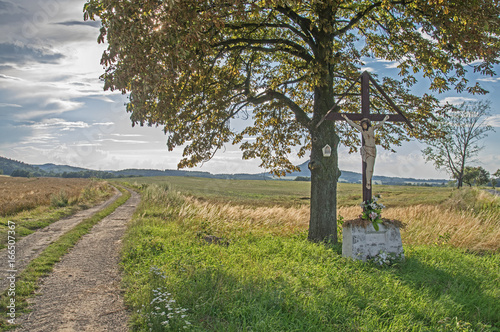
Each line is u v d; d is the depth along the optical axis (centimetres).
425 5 992
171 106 1080
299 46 1166
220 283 598
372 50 1384
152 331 451
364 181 914
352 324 474
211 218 1603
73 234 1270
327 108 1113
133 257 897
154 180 9675
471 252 1040
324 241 1073
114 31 840
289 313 503
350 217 1905
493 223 1412
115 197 3784
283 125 1336
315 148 1122
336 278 664
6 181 6644
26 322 505
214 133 1252
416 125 1276
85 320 514
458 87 1177
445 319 495
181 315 459
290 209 1973
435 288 648
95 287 675
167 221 1653
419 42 1156
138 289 626
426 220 1479
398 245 886
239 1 796
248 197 4259
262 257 884
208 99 1237
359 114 935
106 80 981
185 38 809
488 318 532
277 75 1449
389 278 684
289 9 1079
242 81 1332
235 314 491
